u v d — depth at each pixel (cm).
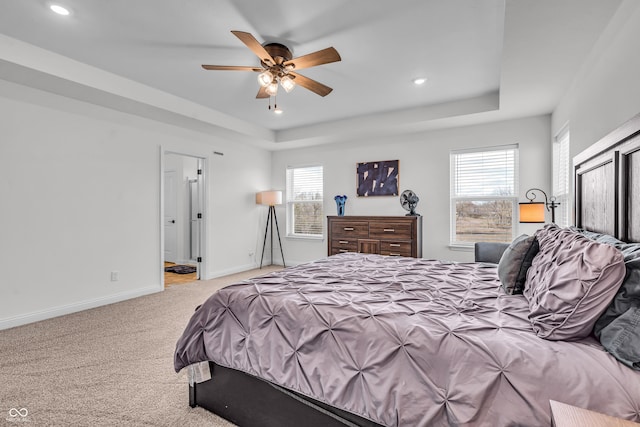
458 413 103
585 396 92
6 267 287
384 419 117
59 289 323
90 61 286
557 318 112
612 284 105
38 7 207
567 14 185
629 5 171
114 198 370
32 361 226
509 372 102
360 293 171
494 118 397
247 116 452
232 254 538
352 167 525
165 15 217
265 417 153
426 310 143
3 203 285
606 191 175
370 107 412
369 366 124
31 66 257
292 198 605
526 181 396
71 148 331
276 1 203
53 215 318
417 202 451
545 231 194
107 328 289
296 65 245
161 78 323
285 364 144
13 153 291
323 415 136
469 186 440
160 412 171
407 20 223
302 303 154
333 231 488
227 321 169
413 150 473
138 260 396
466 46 258
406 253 431
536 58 240
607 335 102
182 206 656
